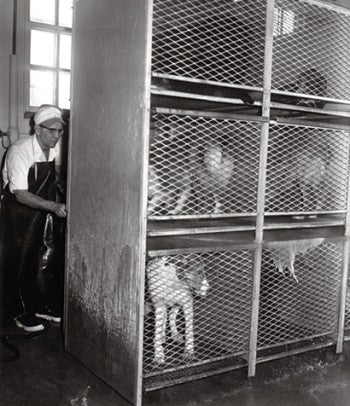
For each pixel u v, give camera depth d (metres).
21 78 4.36
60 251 3.83
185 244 2.76
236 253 3.15
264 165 2.96
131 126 2.56
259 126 3.00
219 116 2.70
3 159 4.30
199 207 3.02
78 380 2.92
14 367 3.07
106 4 2.77
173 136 2.84
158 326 2.90
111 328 2.79
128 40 2.57
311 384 2.97
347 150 3.52
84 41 3.02
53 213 3.73
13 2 4.27
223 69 2.91
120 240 2.68
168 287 2.93
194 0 2.98
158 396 2.74
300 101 3.29
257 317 3.03
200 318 3.20
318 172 3.48
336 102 3.32
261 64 2.98
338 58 3.58
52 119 3.63
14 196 3.70
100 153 2.85
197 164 2.98
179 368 2.83
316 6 3.30
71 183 3.19
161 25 2.77
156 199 2.84
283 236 3.20
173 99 2.75
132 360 2.61
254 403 2.71
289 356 3.38
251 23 3.08
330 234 3.36
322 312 3.62
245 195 3.21
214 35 2.93
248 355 3.03
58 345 3.44
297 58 3.48
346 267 3.39
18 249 3.67
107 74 2.77
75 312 3.19
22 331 3.68
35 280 3.70
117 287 2.72
